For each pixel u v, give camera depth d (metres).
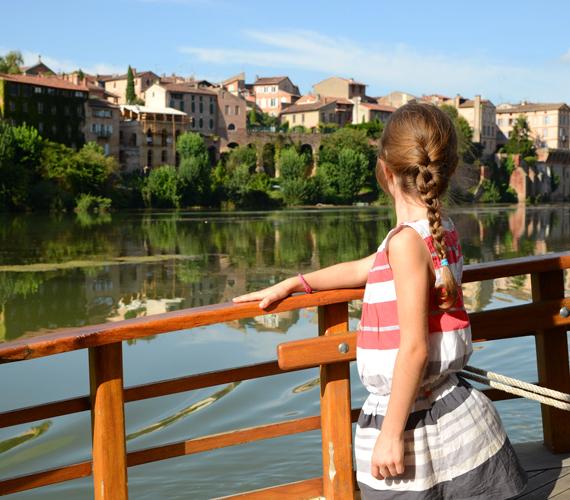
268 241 42.81
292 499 2.88
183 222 60.47
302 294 2.60
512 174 127.56
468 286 17.73
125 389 2.56
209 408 8.45
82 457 7.38
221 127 115.00
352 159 102.94
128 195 85.50
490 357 9.41
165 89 108.19
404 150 2.09
